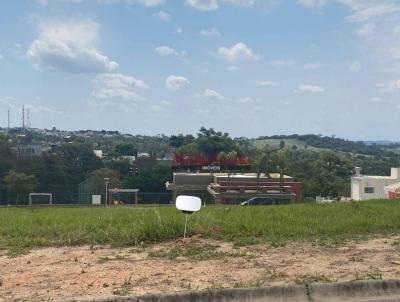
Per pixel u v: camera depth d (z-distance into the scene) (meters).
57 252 8.72
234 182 68.69
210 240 9.65
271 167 80.38
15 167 79.19
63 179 83.19
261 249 8.76
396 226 11.40
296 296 6.08
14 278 6.80
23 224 12.40
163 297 5.77
